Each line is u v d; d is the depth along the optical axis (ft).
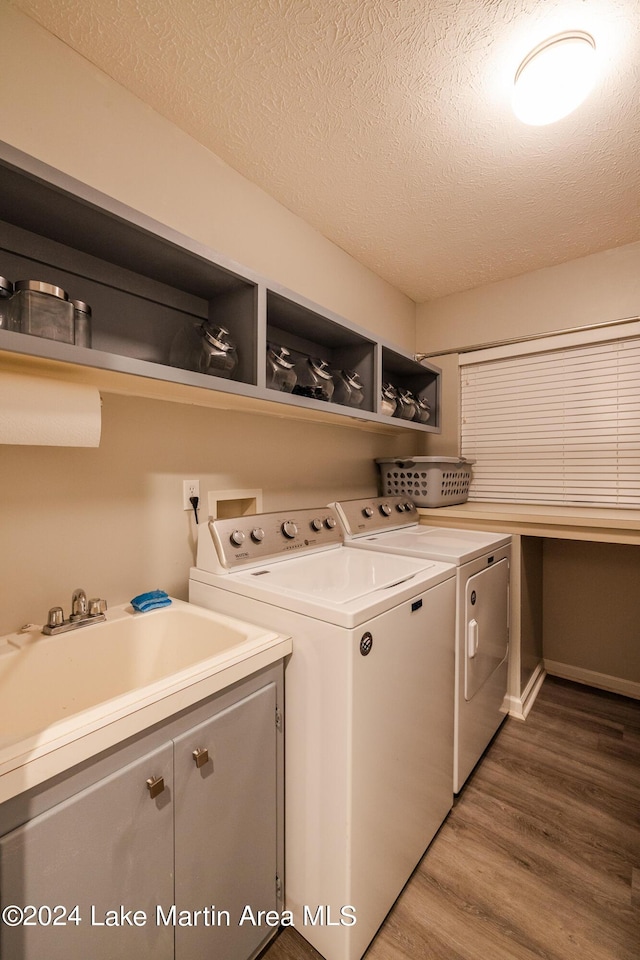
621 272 7.18
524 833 4.59
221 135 4.80
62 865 2.13
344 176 5.44
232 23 3.57
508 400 8.55
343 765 3.16
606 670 7.77
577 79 3.76
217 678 2.88
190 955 2.79
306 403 4.91
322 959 3.40
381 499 7.10
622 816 4.81
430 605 4.24
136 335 4.24
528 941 3.52
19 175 2.73
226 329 4.54
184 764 2.72
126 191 4.22
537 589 7.92
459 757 4.95
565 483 7.95
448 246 7.11
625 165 5.20
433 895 3.91
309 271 6.48
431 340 9.34
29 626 3.58
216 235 5.09
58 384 3.08
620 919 3.68
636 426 7.24
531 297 8.07
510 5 3.40
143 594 4.22
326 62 3.91
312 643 3.37
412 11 3.46
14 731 3.15
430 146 4.92
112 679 3.77
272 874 3.47
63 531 3.81
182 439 4.77
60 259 3.67
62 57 3.77
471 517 7.09
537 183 5.55
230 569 4.35
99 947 2.29
